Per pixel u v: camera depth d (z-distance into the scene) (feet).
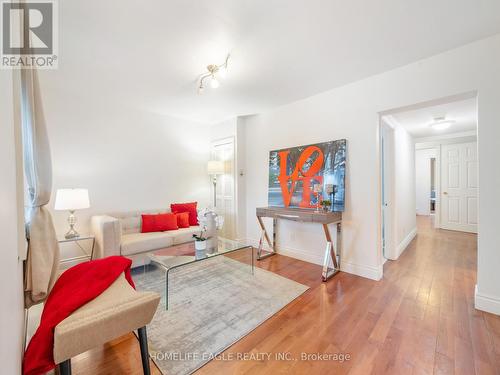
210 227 9.34
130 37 6.45
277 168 12.26
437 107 10.87
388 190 11.50
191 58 7.55
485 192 6.66
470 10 5.52
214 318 6.56
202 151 15.39
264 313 6.78
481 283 6.77
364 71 8.58
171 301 7.48
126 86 9.70
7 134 2.64
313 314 6.70
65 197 8.71
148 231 11.40
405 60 7.80
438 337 5.65
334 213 9.46
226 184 14.76
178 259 8.25
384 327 6.07
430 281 8.80
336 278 9.20
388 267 10.30
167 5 5.29
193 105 12.03
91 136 10.88
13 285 2.90
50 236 5.04
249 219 14.16
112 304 3.94
